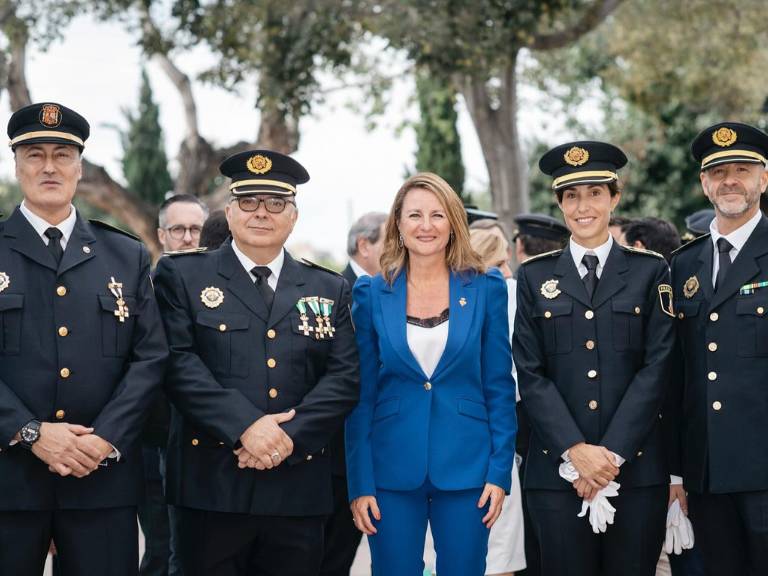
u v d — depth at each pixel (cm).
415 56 1150
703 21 1422
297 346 395
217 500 378
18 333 358
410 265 418
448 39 1118
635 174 1873
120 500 364
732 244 409
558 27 1427
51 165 369
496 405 410
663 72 1520
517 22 1136
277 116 1355
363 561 675
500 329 414
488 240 502
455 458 397
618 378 396
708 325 404
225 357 388
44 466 354
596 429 393
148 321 382
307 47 1215
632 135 1892
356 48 1430
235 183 401
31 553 354
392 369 405
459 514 398
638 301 402
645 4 1438
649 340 400
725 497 405
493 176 1343
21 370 356
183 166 1591
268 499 380
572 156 407
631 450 381
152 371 373
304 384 396
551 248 577
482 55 1128
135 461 373
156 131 2822
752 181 404
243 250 404
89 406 362
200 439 386
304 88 1253
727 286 403
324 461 399
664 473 397
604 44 1659
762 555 392
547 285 411
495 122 1335
